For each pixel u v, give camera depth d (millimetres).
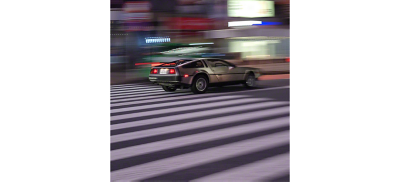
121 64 13578
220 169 4430
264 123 6688
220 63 11234
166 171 4379
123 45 13445
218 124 6637
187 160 4742
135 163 4664
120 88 12516
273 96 10008
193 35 12906
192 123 6750
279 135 5871
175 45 13039
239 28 12875
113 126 6609
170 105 8773
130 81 13609
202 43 12875
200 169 4441
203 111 7906
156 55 13289
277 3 12914
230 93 10758
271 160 4734
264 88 11727
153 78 10789
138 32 13242
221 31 12836
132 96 10500
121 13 13211
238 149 5164
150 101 9484
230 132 6074
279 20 13023
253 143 5445
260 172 4359
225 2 12750
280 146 5297
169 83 10539
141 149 5219
